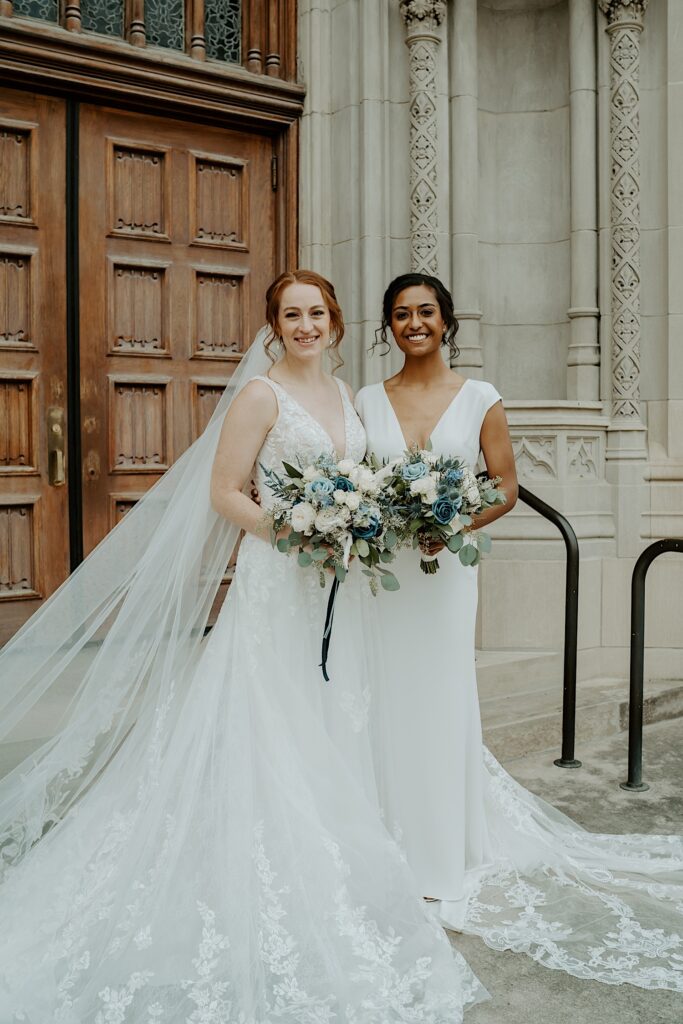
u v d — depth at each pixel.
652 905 2.80
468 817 2.93
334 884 2.33
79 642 2.68
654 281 5.05
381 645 2.82
